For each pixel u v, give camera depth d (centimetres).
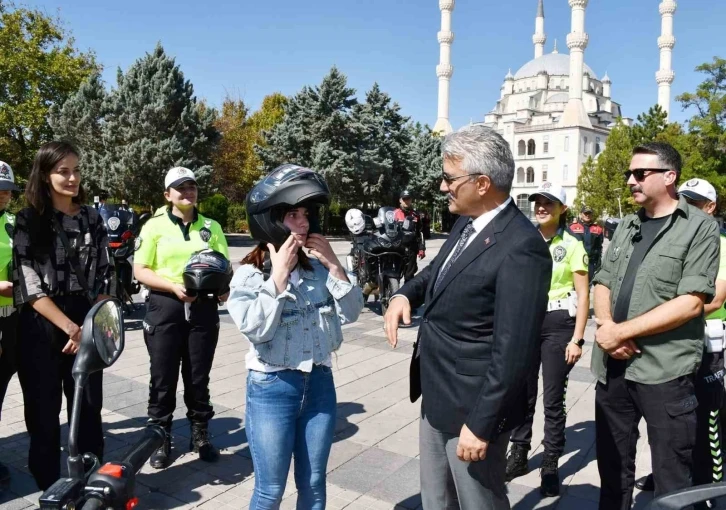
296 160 3328
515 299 227
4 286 388
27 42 2988
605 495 314
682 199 293
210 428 486
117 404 536
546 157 8581
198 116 2842
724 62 3438
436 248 2777
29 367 342
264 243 278
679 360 282
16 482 388
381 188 3519
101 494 167
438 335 252
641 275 294
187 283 384
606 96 10694
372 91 3688
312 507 273
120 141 2814
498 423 231
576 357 395
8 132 3066
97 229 369
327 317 282
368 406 548
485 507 247
